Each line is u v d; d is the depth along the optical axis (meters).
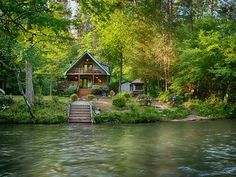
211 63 40.09
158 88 49.75
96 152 14.97
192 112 37.94
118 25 46.03
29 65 34.59
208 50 38.72
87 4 13.85
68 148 16.06
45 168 11.68
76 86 54.94
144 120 31.50
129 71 57.06
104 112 33.53
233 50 38.66
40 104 34.75
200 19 45.78
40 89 48.59
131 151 15.26
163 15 44.19
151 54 44.47
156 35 44.31
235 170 11.41
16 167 11.82
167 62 43.66
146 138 19.91
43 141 18.41
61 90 57.06
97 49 71.19
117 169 11.56
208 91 43.66
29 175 10.64
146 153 14.74
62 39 16.00
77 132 22.98
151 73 45.25
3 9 13.52
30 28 15.35
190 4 48.00
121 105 36.91
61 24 14.26
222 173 10.97
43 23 14.02
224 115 37.31
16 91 47.97
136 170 11.41
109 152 15.00
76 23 14.82
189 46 41.62
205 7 50.03
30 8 13.85
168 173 10.98
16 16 14.80
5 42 18.12
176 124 29.80
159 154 14.50
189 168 11.73
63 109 33.88
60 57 48.97
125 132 23.19
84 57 55.81
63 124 29.34
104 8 13.98
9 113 30.41
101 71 55.66
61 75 55.19
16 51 22.61
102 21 14.72
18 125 27.91
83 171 11.23
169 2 45.84
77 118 31.52
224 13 43.50
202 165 12.23
